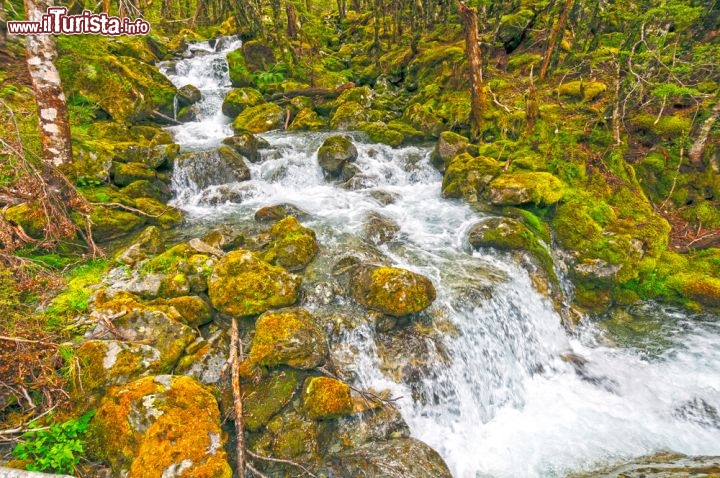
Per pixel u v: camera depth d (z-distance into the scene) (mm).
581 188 9617
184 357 5324
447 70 15773
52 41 6629
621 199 9445
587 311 8023
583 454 5352
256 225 8867
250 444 4719
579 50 14594
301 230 8016
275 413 4988
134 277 6586
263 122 14703
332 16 30328
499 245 8250
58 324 5398
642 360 6926
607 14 14070
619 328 7707
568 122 11133
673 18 10102
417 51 18109
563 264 8586
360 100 15984
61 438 4180
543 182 9273
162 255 6996
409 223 9484
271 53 18469
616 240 8398
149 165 10242
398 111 16031
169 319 5504
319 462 4672
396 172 11828
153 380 4598
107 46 14883
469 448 5570
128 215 8336
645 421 5883
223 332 5879
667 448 5418
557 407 6254
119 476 4000
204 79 18375
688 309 7730
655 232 8617
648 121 10664
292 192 11031
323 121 15562
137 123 13180
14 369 4570
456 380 6230
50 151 6867
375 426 5211
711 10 11891
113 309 5438
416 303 6355
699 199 9422
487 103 12977
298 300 6648
